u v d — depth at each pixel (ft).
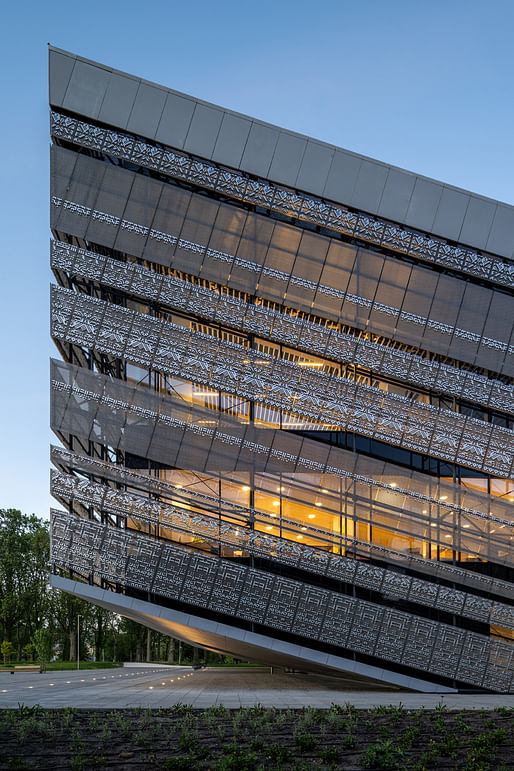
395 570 87.04
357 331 89.15
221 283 87.86
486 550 87.61
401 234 88.22
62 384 87.56
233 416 89.04
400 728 44.09
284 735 40.70
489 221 87.97
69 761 32.58
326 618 84.58
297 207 87.86
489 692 84.48
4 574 261.03
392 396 88.84
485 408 90.53
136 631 284.41
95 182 88.02
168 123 86.99
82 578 93.50
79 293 87.86
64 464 87.40
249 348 88.89
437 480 88.58
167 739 38.27
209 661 294.05
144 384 91.20
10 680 107.14
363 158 88.07
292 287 88.17
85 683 94.43
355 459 88.84
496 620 85.76
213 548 86.53
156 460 87.66
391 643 84.64
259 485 87.86
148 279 88.22
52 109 87.66
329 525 87.51
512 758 34.71
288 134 87.71
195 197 88.22
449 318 88.69
